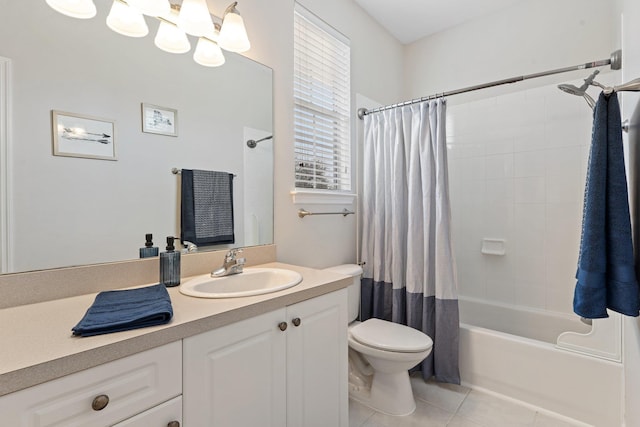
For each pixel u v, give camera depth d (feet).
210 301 3.28
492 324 7.99
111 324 2.44
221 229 4.95
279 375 3.54
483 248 8.20
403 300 7.06
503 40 7.92
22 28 3.18
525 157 7.63
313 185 6.83
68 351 2.13
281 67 5.90
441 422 5.35
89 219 3.61
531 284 7.57
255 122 5.46
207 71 4.79
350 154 7.61
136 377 2.41
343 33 7.36
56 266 3.37
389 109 7.28
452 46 8.75
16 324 2.63
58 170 3.40
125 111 3.92
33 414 1.97
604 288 3.36
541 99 7.41
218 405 2.95
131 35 3.85
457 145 8.64
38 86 3.27
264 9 5.58
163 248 4.25
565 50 7.14
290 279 4.39
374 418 5.50
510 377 5.87
